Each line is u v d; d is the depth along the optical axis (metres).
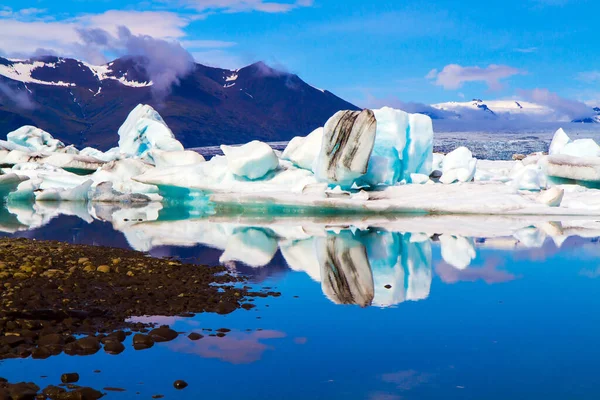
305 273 11.79
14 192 32.91
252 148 28.42
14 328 6.83
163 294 8.97
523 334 7.54
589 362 6.48
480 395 5.58
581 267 12.63
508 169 37.19
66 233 19.39
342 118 25.31
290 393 5.56
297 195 25.56
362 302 9.23
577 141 34.72
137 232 19.62
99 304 8.19
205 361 6.30
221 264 12.84
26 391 5.20
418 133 28.59
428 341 7.20
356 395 5.55
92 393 5.32
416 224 21.33
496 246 15.79
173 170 30.45
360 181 26.62
